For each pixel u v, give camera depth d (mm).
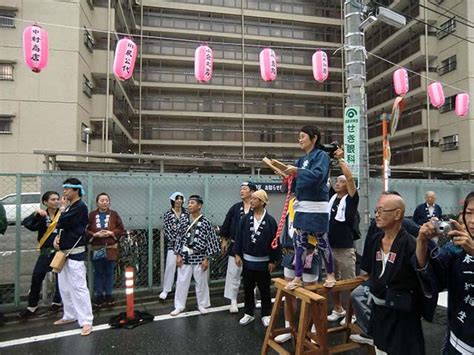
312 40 27469
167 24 25234
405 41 22438
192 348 3588
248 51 26266
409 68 21734
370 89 25906
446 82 19328
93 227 4812
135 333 3959
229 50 25953
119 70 6637
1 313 4598
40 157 13523
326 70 8273
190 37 25562
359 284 3201
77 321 4316
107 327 4141
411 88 21016
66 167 6363
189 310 4770
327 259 3117
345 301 4926
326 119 27125
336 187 4316
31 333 3992
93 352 3504
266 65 7762
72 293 4066
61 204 4707
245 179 6258
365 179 5297
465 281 1815
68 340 3781
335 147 3293
